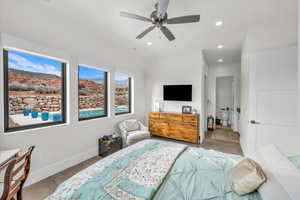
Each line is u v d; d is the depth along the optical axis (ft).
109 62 10.74
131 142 9.86
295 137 7.20
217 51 12.42
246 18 7.13
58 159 7.40
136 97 14.08
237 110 15.84
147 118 15.29
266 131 7.84
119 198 3.03
